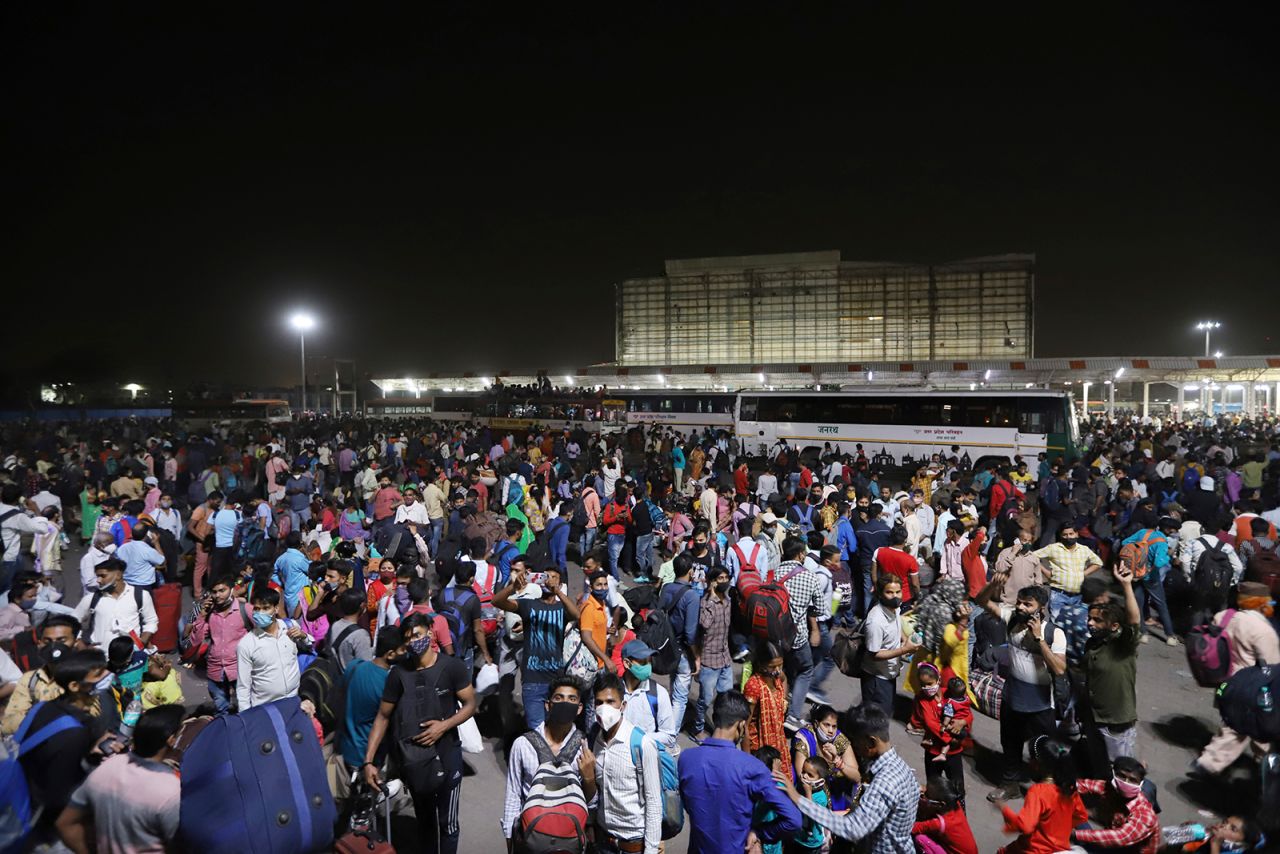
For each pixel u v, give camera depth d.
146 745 3.34
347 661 5.45
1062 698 6.09
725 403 31.20
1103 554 11.81
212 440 25.47
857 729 4.14
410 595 6.20
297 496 13.25
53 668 4.79
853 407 26.06
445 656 4.63
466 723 6.19
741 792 3.86
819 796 4.52
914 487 12.49
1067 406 22.64
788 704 6.87
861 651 6.57
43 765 3.55
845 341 81.00
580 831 3.75
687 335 84.88
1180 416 50.66
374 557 9.27
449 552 9.80
